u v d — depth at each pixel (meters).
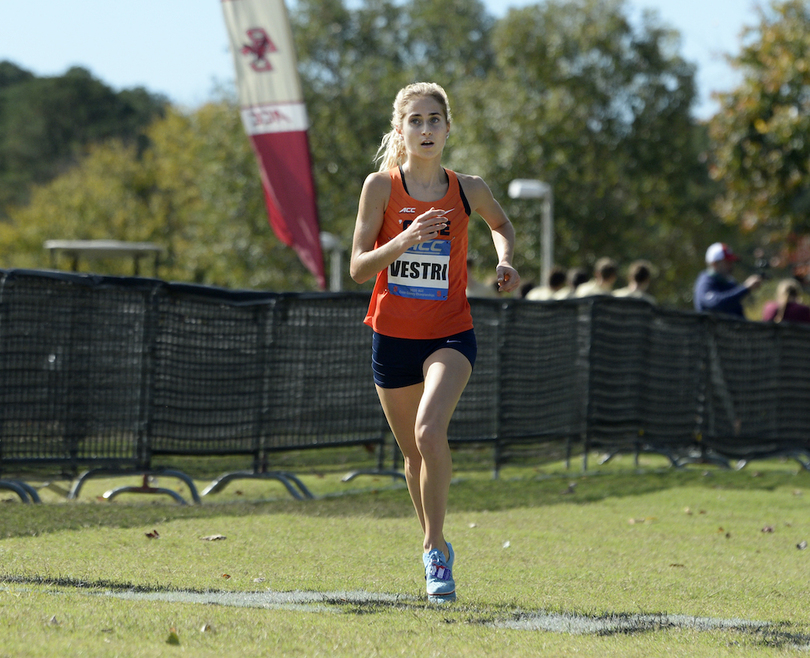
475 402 29.94
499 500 25.41
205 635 10.29
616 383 33.19
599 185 138.00
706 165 143.88
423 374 13.81
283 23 40.75
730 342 36.03
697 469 34.56
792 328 37.94
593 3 137.88
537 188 82.69
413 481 14.42
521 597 13.93
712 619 12.85
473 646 10.47
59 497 25.44
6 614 10.75
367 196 13.78
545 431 31.56
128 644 9.70
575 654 10.28
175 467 25.16
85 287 23.50
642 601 14.05
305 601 12.86
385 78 142.62
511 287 13.98
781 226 77.56
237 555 16.64
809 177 71.25
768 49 73.44
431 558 13.42
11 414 22.80
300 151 40.94
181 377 24.64
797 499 27.38
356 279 13.50
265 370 25.92
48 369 23.19
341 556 16.91
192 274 160.25
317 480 29.22
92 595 12.45
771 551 19.30
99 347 23.75
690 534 21.03
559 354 32.03
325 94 143.00
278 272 140.38
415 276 13.64
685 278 143.75
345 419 27.38
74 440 23.50
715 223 142.00
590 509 24.38
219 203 142.00
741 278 135.75
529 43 139.62
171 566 15.35
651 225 147.12
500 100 135.00
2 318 22.58
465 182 14.12
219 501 24.53
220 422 25.28
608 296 32.69
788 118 70.06
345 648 10.09
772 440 37.25
